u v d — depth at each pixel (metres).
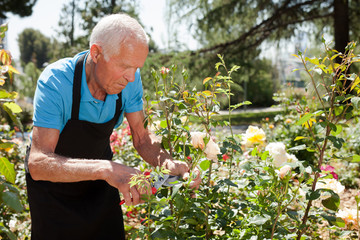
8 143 1.45
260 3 13.95
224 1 14.25
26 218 3.00
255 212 1.73
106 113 1.64
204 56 14.61
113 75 1.42
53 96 1.49
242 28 14.93
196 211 1.54
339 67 1.59
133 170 1.36
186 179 1.45
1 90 1.41
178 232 1.53
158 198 1.58
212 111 1.67
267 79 27.95
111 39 1.36
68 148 1.64
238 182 1.81
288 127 4.97
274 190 1.60
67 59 1.60
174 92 1.63
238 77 15.26
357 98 1.51
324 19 13.88
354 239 2.24
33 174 1.43
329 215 1.72
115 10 13.87
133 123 1.78
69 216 1.66
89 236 1.72
